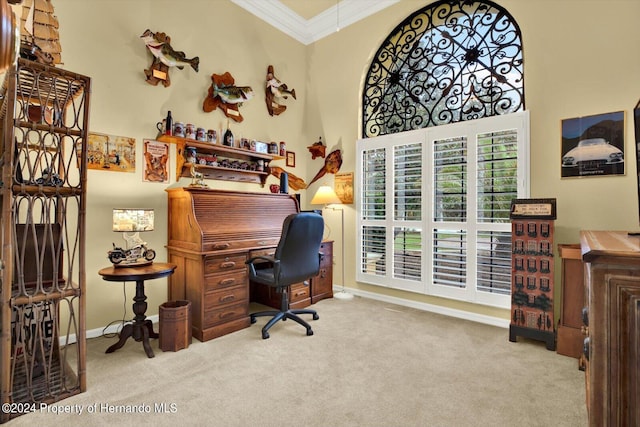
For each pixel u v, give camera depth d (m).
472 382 1.93
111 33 2.72
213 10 3.46
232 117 3.62
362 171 3.96
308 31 4.45
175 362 2.17
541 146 2.74
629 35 2.39
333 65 4.27
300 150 4.49
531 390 1.84
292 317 2.80
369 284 3.89
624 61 2.41
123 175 2.79
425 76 3.56
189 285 2.70
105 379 1.94
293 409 1.65
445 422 1.56
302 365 2.13
